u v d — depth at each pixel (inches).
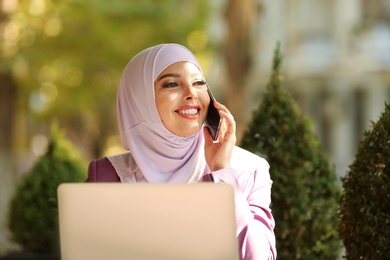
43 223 304.7
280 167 213.3
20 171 589.0
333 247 213.3
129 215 128.0
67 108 877.8
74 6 738.2
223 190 126.1
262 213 162.6
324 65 1268.5
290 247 211.2
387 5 1247.5
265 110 218.1
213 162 160.9
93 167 170.6
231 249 126.6
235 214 135.9
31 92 815.1
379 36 1250.0
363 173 183.8
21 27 717.9
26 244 307.6
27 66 749.9
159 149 163.6
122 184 128.5
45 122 989.2
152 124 162.1
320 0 1269.7
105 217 128.8
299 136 216.2
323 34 1272.1
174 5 775.1
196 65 164.9
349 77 1266.0
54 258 304.5
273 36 1242.0
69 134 1015.0
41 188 305.3
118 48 756.0
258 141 216.5
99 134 1004.6
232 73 668.7
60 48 748.0
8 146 613.6
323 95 1306.6
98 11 737.6
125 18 747.4
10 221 310.3
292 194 211.6
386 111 186.2
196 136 165.6
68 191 129.7
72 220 129.9
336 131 1310.3
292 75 1275.8
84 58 762.2
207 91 165.2
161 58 162.4
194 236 126.7
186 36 765.3
